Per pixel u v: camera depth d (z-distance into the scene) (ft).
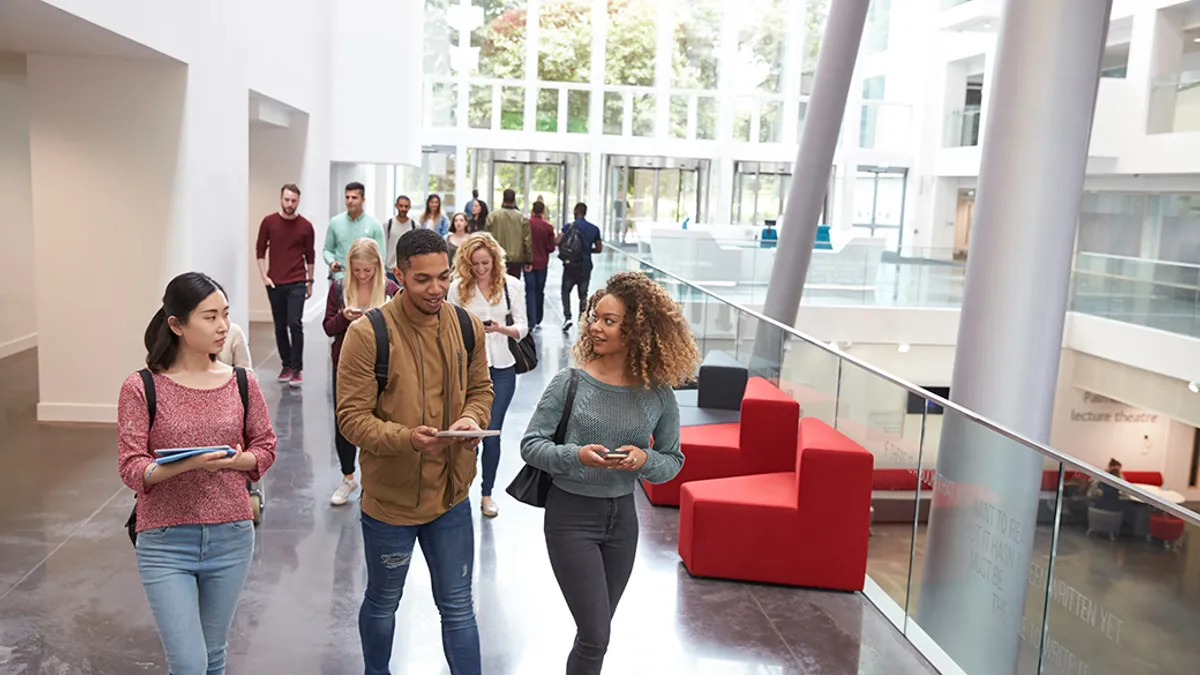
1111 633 12.00
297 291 32.50
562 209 81.97
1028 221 20.99
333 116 52.42
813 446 17.62
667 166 83.10
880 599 17.52
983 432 14.93
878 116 89.15
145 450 10.34
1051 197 20.93
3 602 15.57
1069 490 12.89
